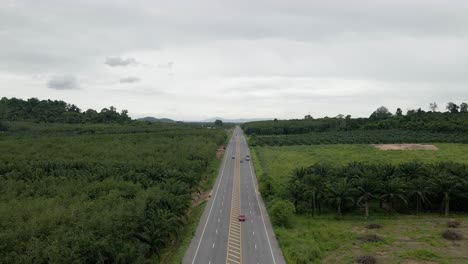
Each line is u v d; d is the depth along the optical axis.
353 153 189.62
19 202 75.50
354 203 101.12
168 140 190.00
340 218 101.38
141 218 69.12
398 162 156.88
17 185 90.69
